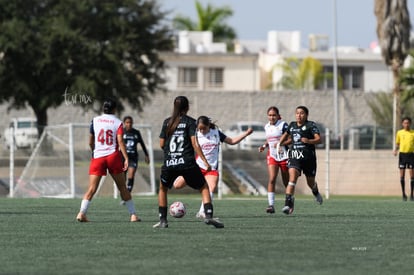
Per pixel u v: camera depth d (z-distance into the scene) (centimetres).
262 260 2917
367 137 10662
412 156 7375
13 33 12238
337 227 4169
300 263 2855
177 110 3872
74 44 12506
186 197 7894
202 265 2805
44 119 12975
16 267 2778
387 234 3812
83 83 12325
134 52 13462
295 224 4325
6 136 8912
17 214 5075
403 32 12738
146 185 8812
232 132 13988
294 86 19525
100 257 3006
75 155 8800
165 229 3988
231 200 7231
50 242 3459
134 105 13562
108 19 12912
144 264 2833
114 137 4375
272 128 5269
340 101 16325
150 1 13375
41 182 8262
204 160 3900
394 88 12631
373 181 10256
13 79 12556
